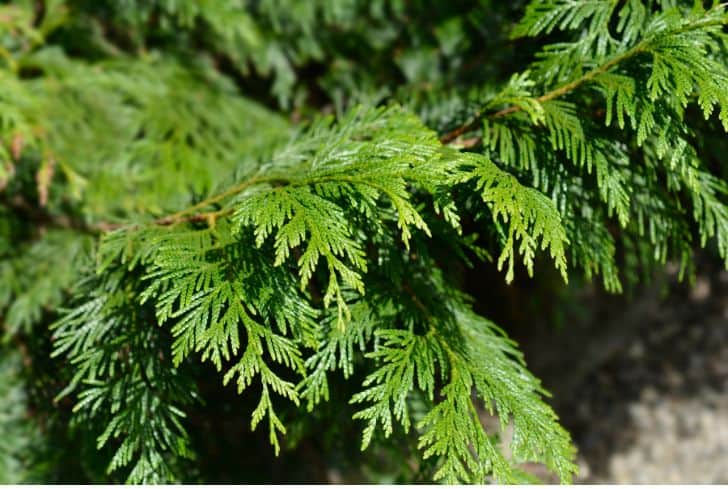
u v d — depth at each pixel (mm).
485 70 2250
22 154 2430
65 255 2363
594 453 4387
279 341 1309
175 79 2801
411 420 1858
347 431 2420
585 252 1602
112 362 1507
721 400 4645
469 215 1678
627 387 4738
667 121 1355
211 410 2102
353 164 1383
